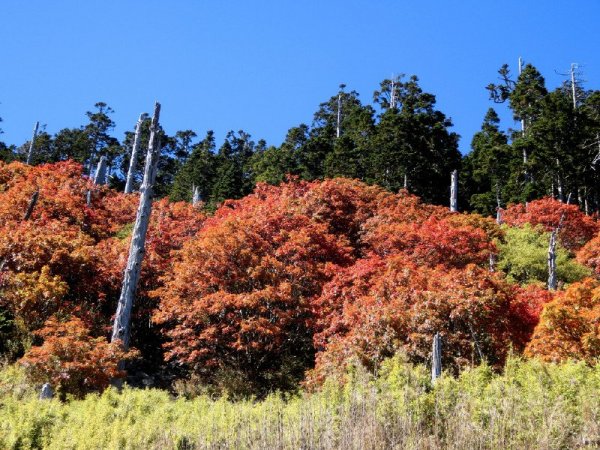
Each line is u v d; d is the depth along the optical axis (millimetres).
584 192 49031
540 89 55281
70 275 21625
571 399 8891
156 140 20172
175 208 31875
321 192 30703
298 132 62125
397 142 47656
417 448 7699
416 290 18047
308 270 21875
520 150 49406
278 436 8391
